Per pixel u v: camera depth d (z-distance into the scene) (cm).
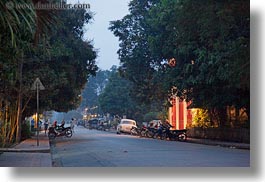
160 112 6856
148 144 2881
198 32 2420
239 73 2342
